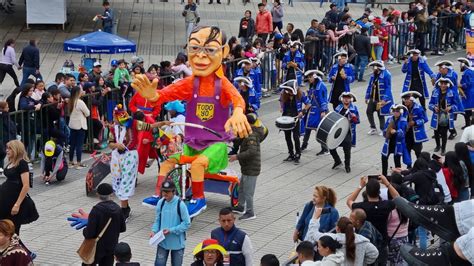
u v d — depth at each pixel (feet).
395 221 42.55
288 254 48.91
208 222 53.88
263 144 72.64
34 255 46.83
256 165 53.88
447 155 50.62
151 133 56.44
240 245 38.58
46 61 98.89
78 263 47.11
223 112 53.78
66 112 65.77
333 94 76.84
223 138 53.83
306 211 42.09
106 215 41.39
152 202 53.67
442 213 20.58
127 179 53.72
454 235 20.39
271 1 138.00
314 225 40.37
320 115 68.59
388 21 108.88
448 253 20.22
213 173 53.88
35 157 65.16
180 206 42.45
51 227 52.44
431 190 46.55
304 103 67.10
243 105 52.80
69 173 63.52
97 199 57.82
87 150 68.95
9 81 92.43
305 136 69.46
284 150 71.10
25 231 51.65
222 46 53.26
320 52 96.78
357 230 39.99
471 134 54.95
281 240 51.16
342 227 36.94
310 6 136.67
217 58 53.01
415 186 46.83
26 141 64.44
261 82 88.84
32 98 65.21
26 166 45.32
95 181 57.82
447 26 115.24
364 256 37.37
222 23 121.29
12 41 86.38
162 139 57.00
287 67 85.76
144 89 52.44
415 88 79.66
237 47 85.05
